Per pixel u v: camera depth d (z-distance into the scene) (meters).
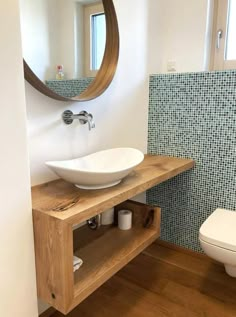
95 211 1.04
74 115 1.42
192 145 1.93
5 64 0.85
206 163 1.89
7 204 0.92
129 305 1.54
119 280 1.75
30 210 0.99
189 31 2.00
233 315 1.47
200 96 1.83
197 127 1.89
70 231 0.95
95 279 1.13
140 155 1.39
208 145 1.86
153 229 1.59
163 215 2.16
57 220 0.93
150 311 1.49
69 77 1.41
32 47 1.21
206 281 1.75
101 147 1.69
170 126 2.01
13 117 0.89
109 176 1.15
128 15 1.73
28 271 1.02
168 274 1.82
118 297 1.60
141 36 1.87
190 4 1.96
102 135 1.69
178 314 1.47
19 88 0.90
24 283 1.01
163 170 1.58
